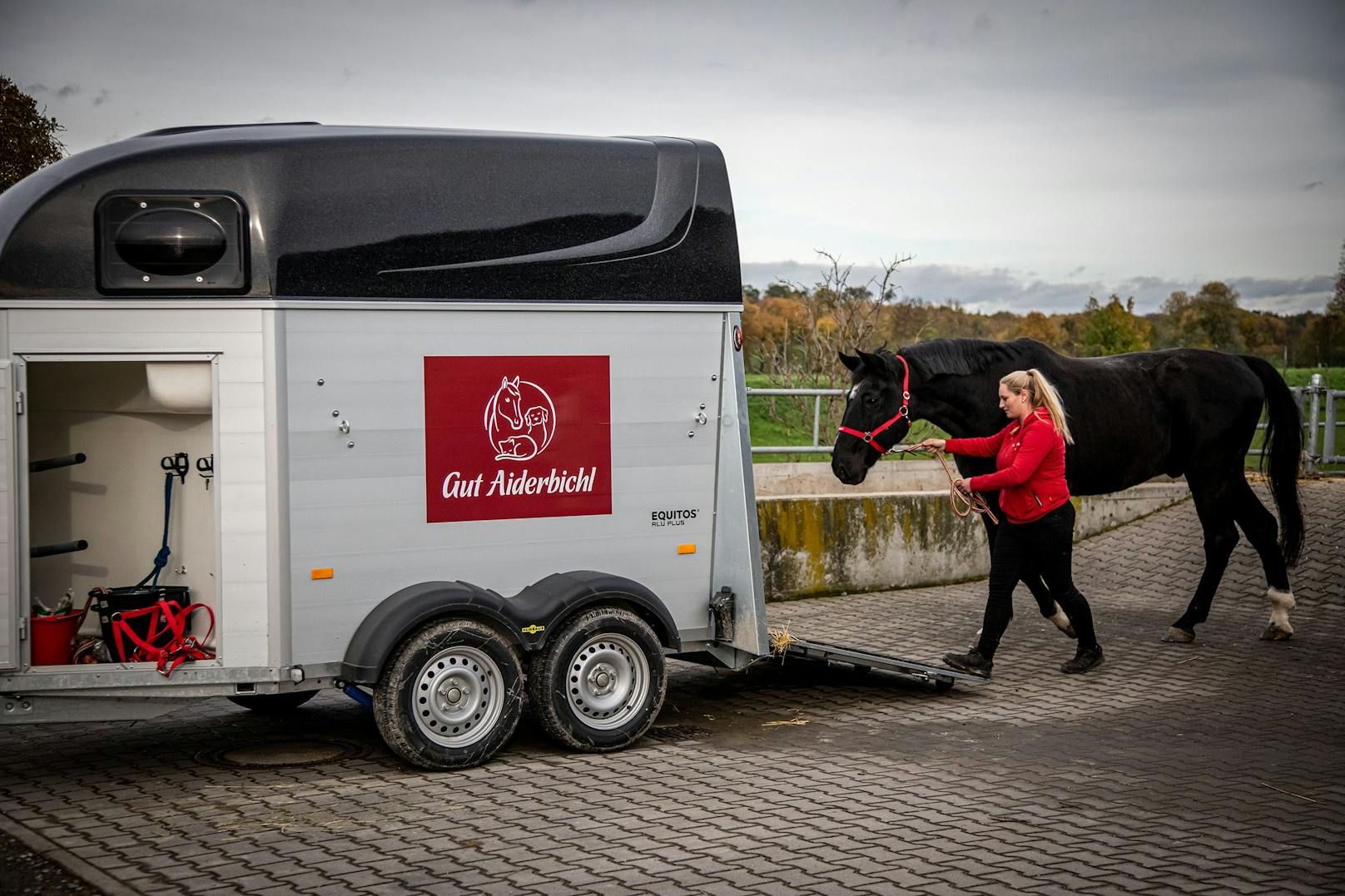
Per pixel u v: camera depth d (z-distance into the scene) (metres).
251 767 6.41
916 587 12.69
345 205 6.14
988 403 9.02
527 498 6.62
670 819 5.54
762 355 16.08
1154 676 8.72
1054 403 8.12
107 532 6.42
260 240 5.93
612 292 6.80
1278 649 9.69
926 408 8.88
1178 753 6.73
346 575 6.16
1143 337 27.55
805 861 4.98
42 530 6.39
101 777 6.21
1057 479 8.21
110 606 6.06
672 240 6.97
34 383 6.27
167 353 5.88
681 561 7.09
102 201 5.82
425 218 6.32
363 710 7.84
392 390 6.24
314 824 5.44
